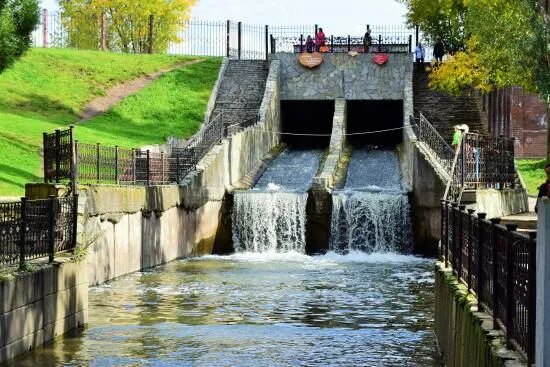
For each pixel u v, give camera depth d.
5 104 47.84
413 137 41.25
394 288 27.09
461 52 45.34
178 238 34.81
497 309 10.84
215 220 38.72
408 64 51.59
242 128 47.16
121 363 16.48
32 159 36.44
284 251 39.09
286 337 19.31
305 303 24.03
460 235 15.45
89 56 57.50
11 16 28.02
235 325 20.70
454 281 15.40
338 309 23.05
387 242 38.44
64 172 24.92
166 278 28.94
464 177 26.36
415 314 22.31
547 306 8.15
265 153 47.56
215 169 38.66
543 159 45.16
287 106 55.12
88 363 16.30
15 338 15.92
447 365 15.36
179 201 34.44
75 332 19.17
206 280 28.72
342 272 31.45
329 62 52.09
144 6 77.38
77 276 19.31
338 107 50.09
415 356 17.38
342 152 47.31
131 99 52.03
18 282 15.95
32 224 17.41
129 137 45.44
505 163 30.22
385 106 55.19
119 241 28.53
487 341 10.25
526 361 9.05
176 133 48.19
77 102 50.69
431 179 36.34
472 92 50.00
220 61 57.97
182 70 56.41
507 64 34.69
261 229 39.31
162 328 20.09
